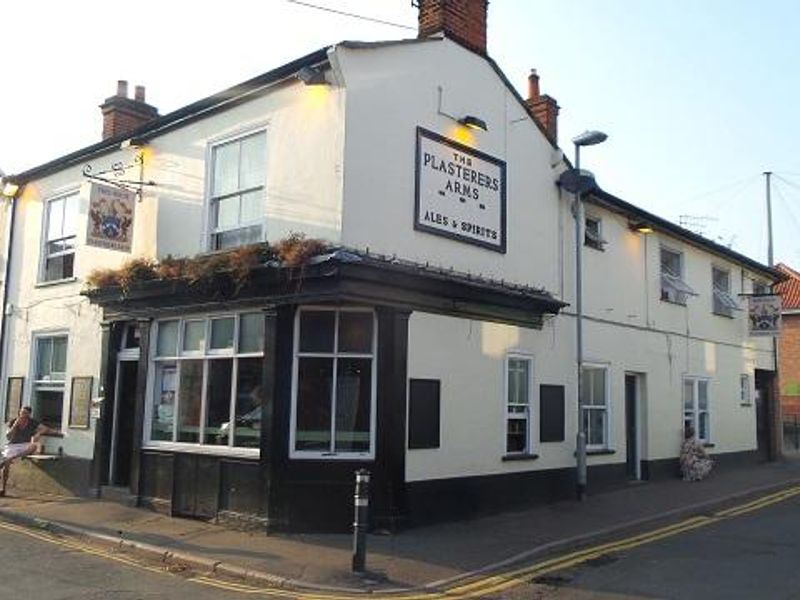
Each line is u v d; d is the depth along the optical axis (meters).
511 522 12.53
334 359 11.62
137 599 8.07
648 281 18.67
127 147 14.78
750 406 23.34
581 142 15.25
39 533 11.97
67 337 16.39
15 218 18.34
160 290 13.22
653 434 18.33
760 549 11.02
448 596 8.55
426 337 12.34
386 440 11.41
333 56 11.42
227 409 12.45
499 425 13.67
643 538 11.87
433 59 13.00
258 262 11.61
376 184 11.84
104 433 14.77
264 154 12.62
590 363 16.31
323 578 9.00
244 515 11.63
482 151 13.86
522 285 14.52
